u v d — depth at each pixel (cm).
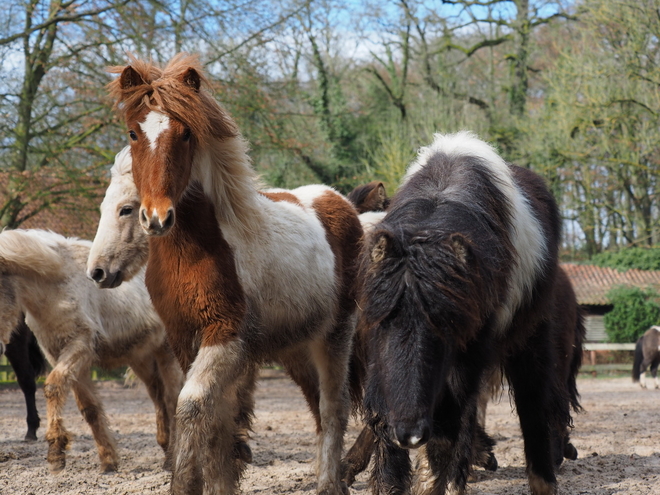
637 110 2055
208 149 384
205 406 356
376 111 2762
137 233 498
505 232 368
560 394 498
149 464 623
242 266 391
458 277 303
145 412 1108
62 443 554
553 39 2525
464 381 352
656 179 2267
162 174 344
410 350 299
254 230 405
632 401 1286
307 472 577
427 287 301
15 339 804
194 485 359
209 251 375
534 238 419
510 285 377
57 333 600
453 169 393
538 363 447
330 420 464
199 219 374
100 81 1535
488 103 2716
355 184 2491
